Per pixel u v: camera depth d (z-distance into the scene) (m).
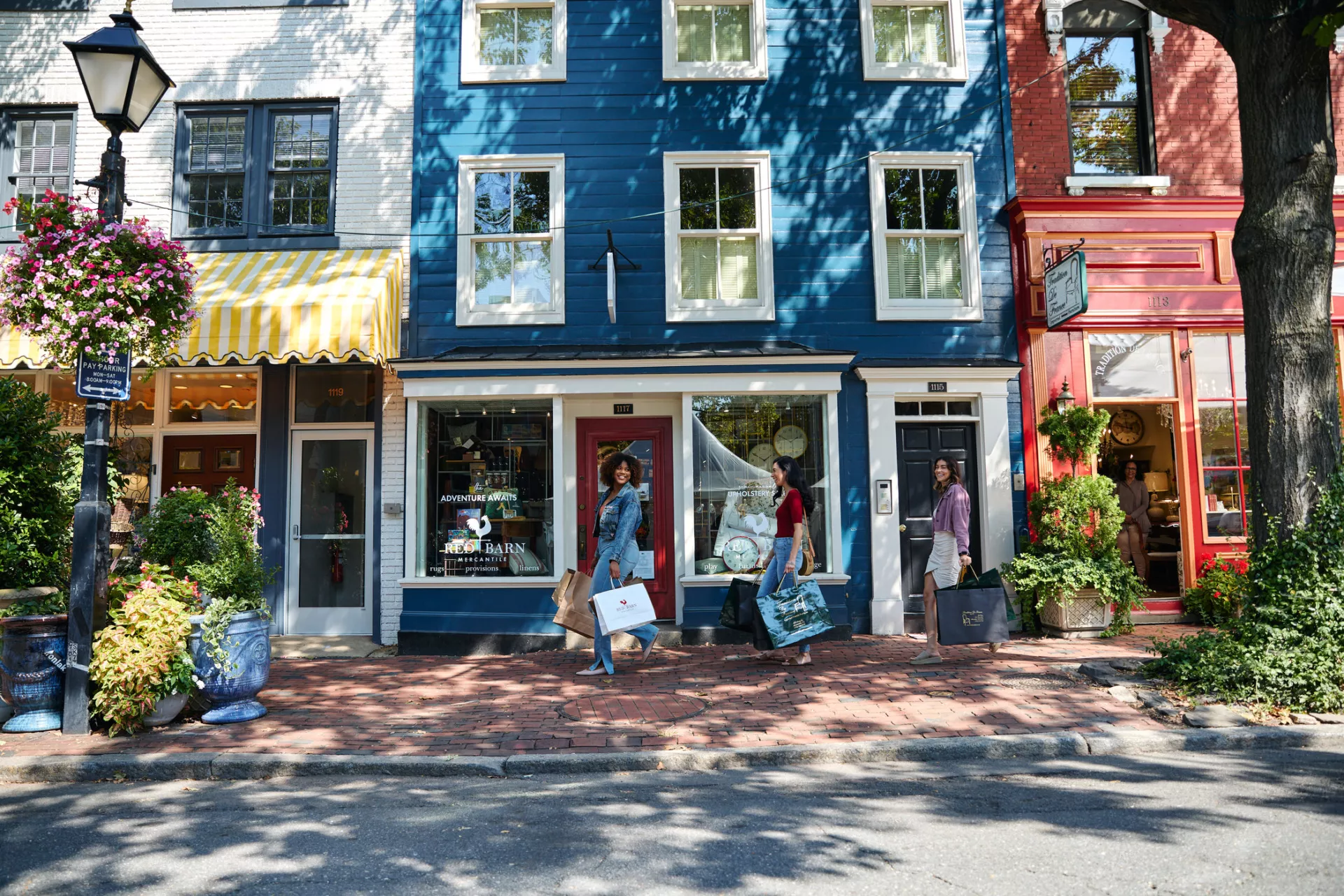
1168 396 10.31
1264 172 6.99
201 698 6.41
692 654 8.82
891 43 10.82
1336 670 6.10
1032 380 10.13
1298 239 6.83
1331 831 4.02
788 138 10.46
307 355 8.78
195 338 8.73
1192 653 6.75
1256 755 5.43
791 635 7.73
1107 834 4.07
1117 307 10.19
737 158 10.40
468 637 9.28
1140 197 10.18
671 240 10.27
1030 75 10.66
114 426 10.20
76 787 5.23
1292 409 6.79
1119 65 10.83
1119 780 4.95
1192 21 7.52
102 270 6.03
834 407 9.73
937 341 10.26
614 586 7.77
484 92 10.43
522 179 10.40
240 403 10.31
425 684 7.68
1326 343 6.86
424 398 9.60
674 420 10.04
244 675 6.37
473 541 9.62
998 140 10.57
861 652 8.63
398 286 9.91
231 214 10.41
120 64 6.34
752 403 9.84
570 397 9.84
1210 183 10.60
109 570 6.74
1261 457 6.93
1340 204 10.45
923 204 10.54
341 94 10.45
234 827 4.42
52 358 7.72
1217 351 10.41
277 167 10.48
